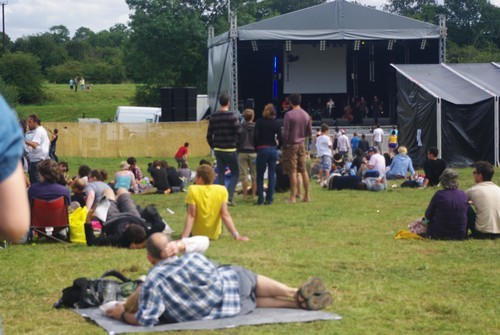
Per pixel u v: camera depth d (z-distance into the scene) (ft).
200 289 21.99
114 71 382.63
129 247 36.22
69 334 21.42
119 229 36.78
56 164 38.50
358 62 131.64
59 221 38.09
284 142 54.44
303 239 38.37
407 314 23.61
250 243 36.76
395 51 126.62
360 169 70.28
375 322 22.54
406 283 27.99
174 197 63.10
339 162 74.84
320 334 20.98
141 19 232.73
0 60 274.98
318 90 126.62
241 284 22.81
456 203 37.37
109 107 264.72
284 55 125.59
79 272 30.25
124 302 22.93
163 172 67.15
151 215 37.78
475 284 27.86
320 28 109.19
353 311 23.73
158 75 233.96
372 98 133.39
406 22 108.58
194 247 24.12
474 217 38.01
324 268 30.60
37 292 26.99
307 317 22.45
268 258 32.65
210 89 131.23
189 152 130.11
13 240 7.80
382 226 43.50
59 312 24.11
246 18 245.24
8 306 25.05
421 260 32.35
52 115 249.55
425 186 66.54
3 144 7.48
